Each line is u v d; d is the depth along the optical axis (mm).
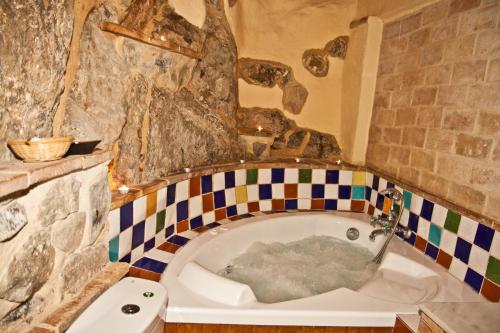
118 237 1322
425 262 1624
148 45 1407
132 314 917
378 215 1958
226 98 2141
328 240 2131
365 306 1200
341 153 2502
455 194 1540
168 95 1665
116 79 1313
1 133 865
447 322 739
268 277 1691
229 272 1707
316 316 1151
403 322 1094
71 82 1129
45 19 961
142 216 1477
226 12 2086
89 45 1179
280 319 1146
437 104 1657
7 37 846
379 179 2154
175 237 1744
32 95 951
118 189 1391
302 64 2410
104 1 1229
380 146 2180
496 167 1323
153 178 1618
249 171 2186
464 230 1466
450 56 1571
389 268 1674
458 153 1520
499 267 1293
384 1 2031
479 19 1409
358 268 1857
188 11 1737
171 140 1724
